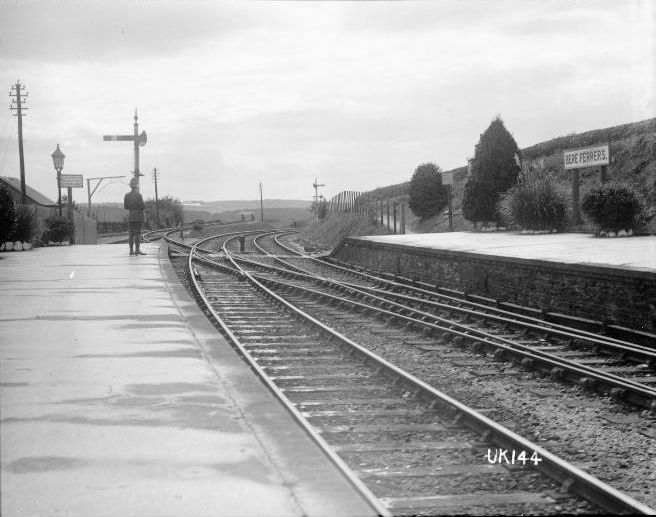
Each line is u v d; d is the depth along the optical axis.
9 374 7.23
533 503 5.11
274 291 20.22
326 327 12.40
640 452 6.66
